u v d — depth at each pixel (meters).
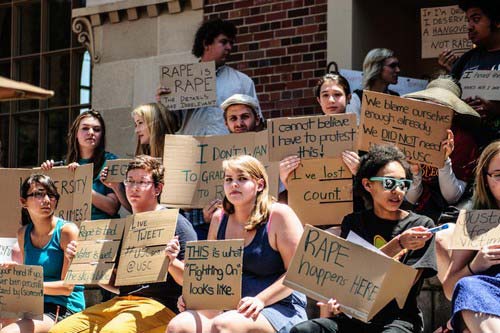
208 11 10.55
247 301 6.38
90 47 11.25
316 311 7.58
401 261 6.33
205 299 6.53
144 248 7.08
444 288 6.37
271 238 6.63
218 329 6.28
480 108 8.00
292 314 6.53
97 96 11.20
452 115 7.29
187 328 6.40
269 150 7.38
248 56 10.30
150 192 7.34
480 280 6.04
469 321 5.92
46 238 7.81
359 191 6.70
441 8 9.30
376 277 6.11
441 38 9.32
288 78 10.07
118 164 8.45
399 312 6.25
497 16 8.18
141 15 10.94
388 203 6.43
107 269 7.29
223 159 7.94
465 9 8.34
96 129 8.91
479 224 6.30
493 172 6.34
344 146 7.28
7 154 11.96
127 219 7.26
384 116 7.32
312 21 9.99
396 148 6.54
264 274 6.64
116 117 11.05
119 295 7.49
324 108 8.05
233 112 8.23
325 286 6.19
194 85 8.92
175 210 7.11
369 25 10.02
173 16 10.73
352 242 6.20
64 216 8.43
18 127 11.94
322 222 7.29
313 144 7.32
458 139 7.80
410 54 10.63
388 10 10.30
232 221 6.82
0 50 12.03
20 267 7.50
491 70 8.05
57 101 11.71
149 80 10.86
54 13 11.83
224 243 6.55
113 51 11.11
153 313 7.02
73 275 7.38
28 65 11.95
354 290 6.14
